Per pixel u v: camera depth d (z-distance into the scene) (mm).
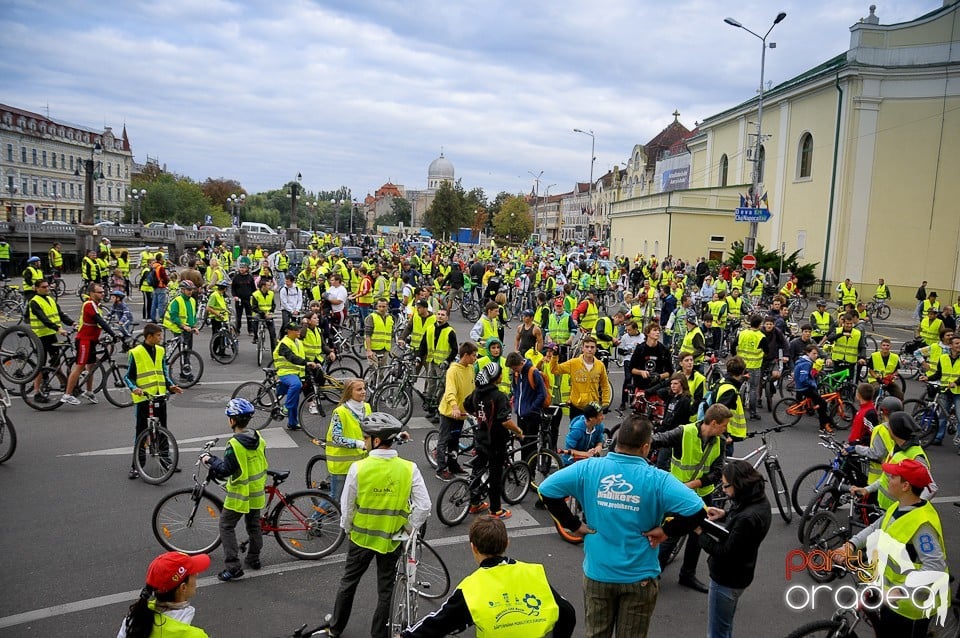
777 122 42438
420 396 12141
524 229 101625
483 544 3520
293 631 5508
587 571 4121
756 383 13156
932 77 33156
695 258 46844
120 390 12023
